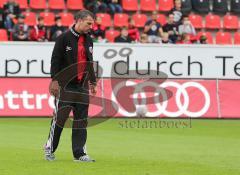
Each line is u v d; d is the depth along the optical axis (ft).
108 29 236.43
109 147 119.85
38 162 96.78
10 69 184.03
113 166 93.40
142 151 114.01
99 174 85.76
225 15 251.80
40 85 184.75
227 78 190.08
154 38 214.48
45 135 140.15
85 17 94.12
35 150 113.19
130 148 118.52
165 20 240.73
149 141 131.03
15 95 183.32
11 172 86.79
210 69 189.26
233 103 189.06
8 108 182.50
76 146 97.04
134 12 247.91
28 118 180.86
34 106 183.52
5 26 218.59
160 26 217.97
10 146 119.55
